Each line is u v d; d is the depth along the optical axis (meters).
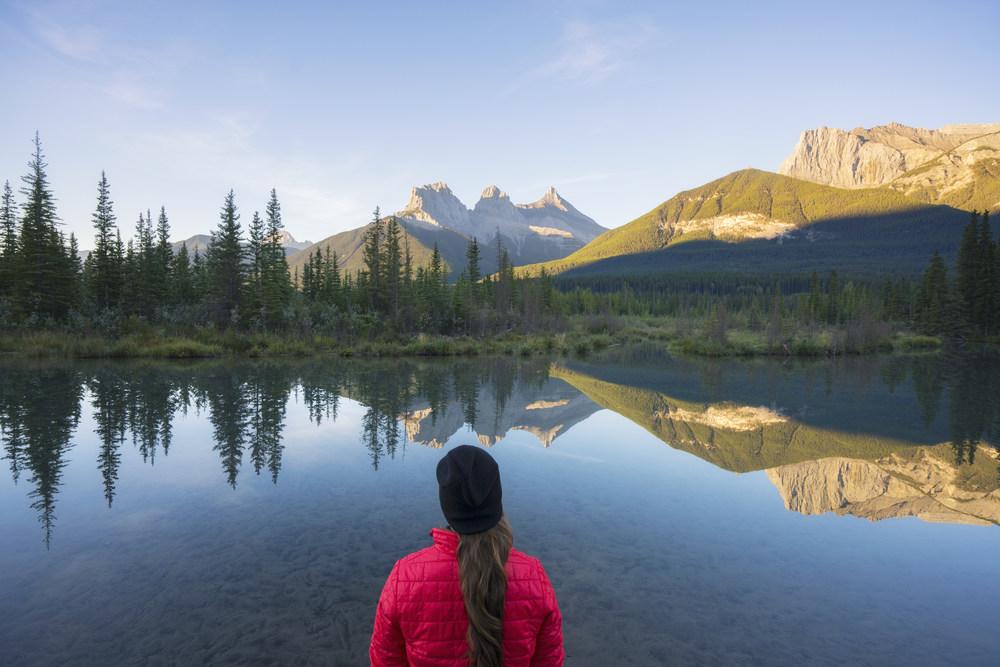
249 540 4.79
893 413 12.34
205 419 10.77
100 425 10.05
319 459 7.74
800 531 5.14
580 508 5.77
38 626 3.34
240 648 3.09
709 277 187.50
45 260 37.84
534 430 10.13
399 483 6.59
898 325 59.34
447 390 15.91
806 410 12.73
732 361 29.77
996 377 20.64
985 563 4.45
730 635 3.29
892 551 4.68
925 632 3.35
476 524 1.15
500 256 68.88
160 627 3.33
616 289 177.00
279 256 49.66
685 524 5.28
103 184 42.84
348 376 19.58
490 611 1.10
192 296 50.84
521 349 34.94
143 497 6.02
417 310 47.50
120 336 32.41
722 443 9.12
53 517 5.39
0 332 30.92
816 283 77.88
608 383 18.31
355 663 2.93
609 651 3.08
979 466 7.67
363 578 4.03
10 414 11.07
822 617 3.53
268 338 33.53
